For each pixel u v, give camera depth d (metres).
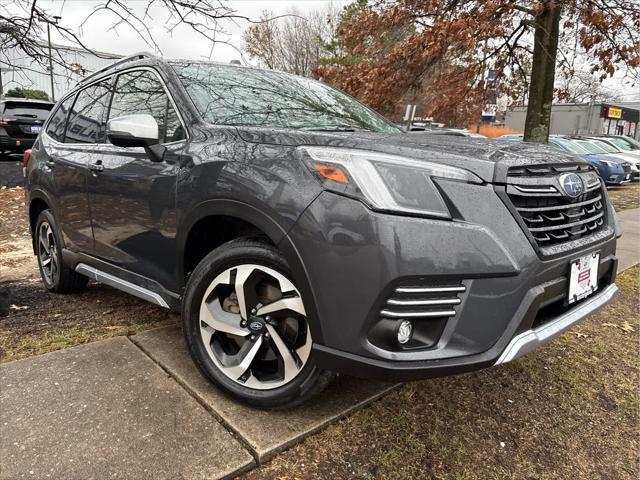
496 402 2.53
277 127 2.60
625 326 3.67
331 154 1.95
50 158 3.64
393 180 1.84
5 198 8.84
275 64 20.67
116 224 2.90
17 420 2.10
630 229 7.58
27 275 4.50
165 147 2.57
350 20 7.92
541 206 2.07
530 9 6.62
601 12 6.37
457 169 1.89
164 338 2.95
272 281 2.17
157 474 1.82
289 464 1.96
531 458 2.13
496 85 8.60
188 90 2.69
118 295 3.91
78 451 1.92
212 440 2.01
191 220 2.36
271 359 2.29
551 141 14.41
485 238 1.83
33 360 2.62
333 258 1.85
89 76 3.71
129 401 2.26
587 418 2.46
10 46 5.89
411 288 1.79
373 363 1.83
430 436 2.20
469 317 1.86
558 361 3.05
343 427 2.20
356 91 7.55
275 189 2.01
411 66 7.16
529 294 1.93
